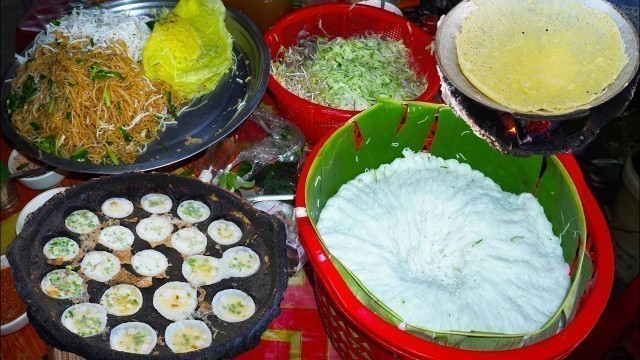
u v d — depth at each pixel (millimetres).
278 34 1297
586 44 789
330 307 915
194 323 922
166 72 1200
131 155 1159
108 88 1176
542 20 810
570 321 854
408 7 1446
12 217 1174
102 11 1302
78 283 947
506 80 772
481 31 812
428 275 949
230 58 1236
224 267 966
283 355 1026
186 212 1019
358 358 953
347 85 1236
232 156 1173
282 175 1146
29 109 1188
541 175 1021
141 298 946
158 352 900
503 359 792
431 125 1062
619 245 1661
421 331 809
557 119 742
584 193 952
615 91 742
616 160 1832
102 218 1009
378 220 985
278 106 1230
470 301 903
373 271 926
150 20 1312
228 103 1226
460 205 1006
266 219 977
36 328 870
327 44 1329
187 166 1198
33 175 1182
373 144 1059
